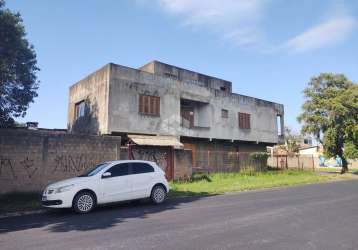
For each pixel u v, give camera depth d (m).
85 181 10.47
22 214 10.73
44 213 10.74
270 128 33.31
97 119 22.19
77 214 10.20
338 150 33.47
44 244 6.60
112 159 16.80
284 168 33.12
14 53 18.80
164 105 24.09
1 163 13.68
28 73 22.12
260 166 29.22
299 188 18.09
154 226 8.06
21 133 14.24
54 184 10.52
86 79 24.33
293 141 47.72
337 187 18.50
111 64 21.61
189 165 21.22
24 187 14.10
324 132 32.81
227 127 28.69
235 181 20.83
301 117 33.84
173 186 17.58
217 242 6.49
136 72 22.81
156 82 23.83
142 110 22.80
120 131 21.44
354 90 32.22
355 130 30.95
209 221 8.58
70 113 26.66
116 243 6.52
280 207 10.87
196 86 26.61
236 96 30.02
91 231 7.68
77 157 15.67
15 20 18.59
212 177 22.38
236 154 27.78
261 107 32.59
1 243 6.76
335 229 7.59
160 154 20.08
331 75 33.62
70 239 6.96
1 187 13.59
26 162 14.24
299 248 6.08
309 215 9.35
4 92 21.34
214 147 28.64
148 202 12.59
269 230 7.50
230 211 10.16
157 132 23.38
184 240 6.66
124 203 12.45
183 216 9.41
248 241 6.56
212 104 27.70
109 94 21.23
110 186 10.90
